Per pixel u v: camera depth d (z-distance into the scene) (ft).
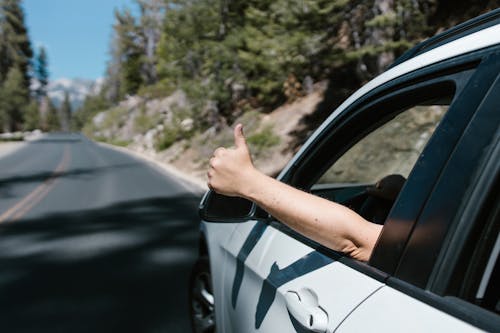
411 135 27.73
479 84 3.21
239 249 6.70
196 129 106.42
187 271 17.72
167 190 47.09
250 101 92.48
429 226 3.17
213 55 83.46
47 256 20.67
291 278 4.73
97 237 24.57
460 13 44.50
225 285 7.07
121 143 203.92
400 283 3.30
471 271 2.94
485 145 2.97
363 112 4.89
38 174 69.26
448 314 2.82
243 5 81.97
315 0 38.06
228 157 4.01
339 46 43.27
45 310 13.88
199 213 6.38
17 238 24.91
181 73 96.68
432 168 3.31
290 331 4.43
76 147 188.24
